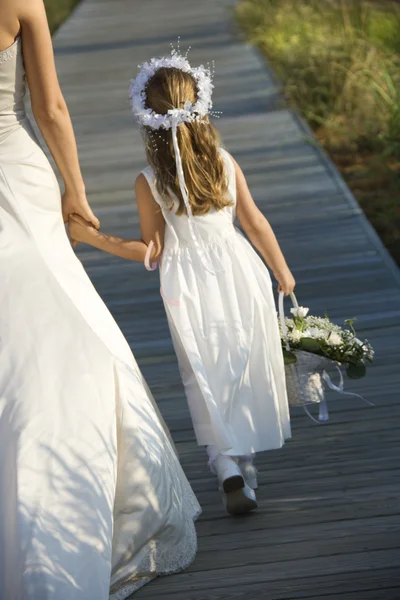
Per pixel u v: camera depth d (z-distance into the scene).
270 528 6.43
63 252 6.07
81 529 5.14
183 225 6.37
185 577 5.92
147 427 5.78
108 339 5.94
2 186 5.93
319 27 25.50
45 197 6.07
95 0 42.72
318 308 10.52
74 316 5.73
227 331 6.35
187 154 6.21
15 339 5.57
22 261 5.81
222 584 5.82
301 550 6.12
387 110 18.14
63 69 25.58
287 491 6.93
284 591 5.70
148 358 9.65
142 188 6.35
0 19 5.73
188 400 6.52
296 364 6.69
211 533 6.43
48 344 5.59
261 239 6.65
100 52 27.66
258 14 29.27
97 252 12.80
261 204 14.08
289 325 6.84
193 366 6.24
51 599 4.86
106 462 5.39
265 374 6.46
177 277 6.37
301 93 19.88
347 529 6.34
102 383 5.59
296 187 14.66
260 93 20.55
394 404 8.20
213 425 6.22
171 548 5.92
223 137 17.61
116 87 22.69
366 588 5.66
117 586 5.71
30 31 5.82
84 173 16.16
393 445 7.50
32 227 5.94
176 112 6.14
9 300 5.68
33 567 4.93
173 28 30.72
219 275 6.39
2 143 5.96
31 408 5.36
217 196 6.29
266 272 6.62
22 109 6.07
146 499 5.69
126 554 5.68
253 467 6.80
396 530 6.28
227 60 24.28
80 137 18.53
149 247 6.37
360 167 16.70
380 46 21.77
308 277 11.41
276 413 6.49
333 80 19.97
